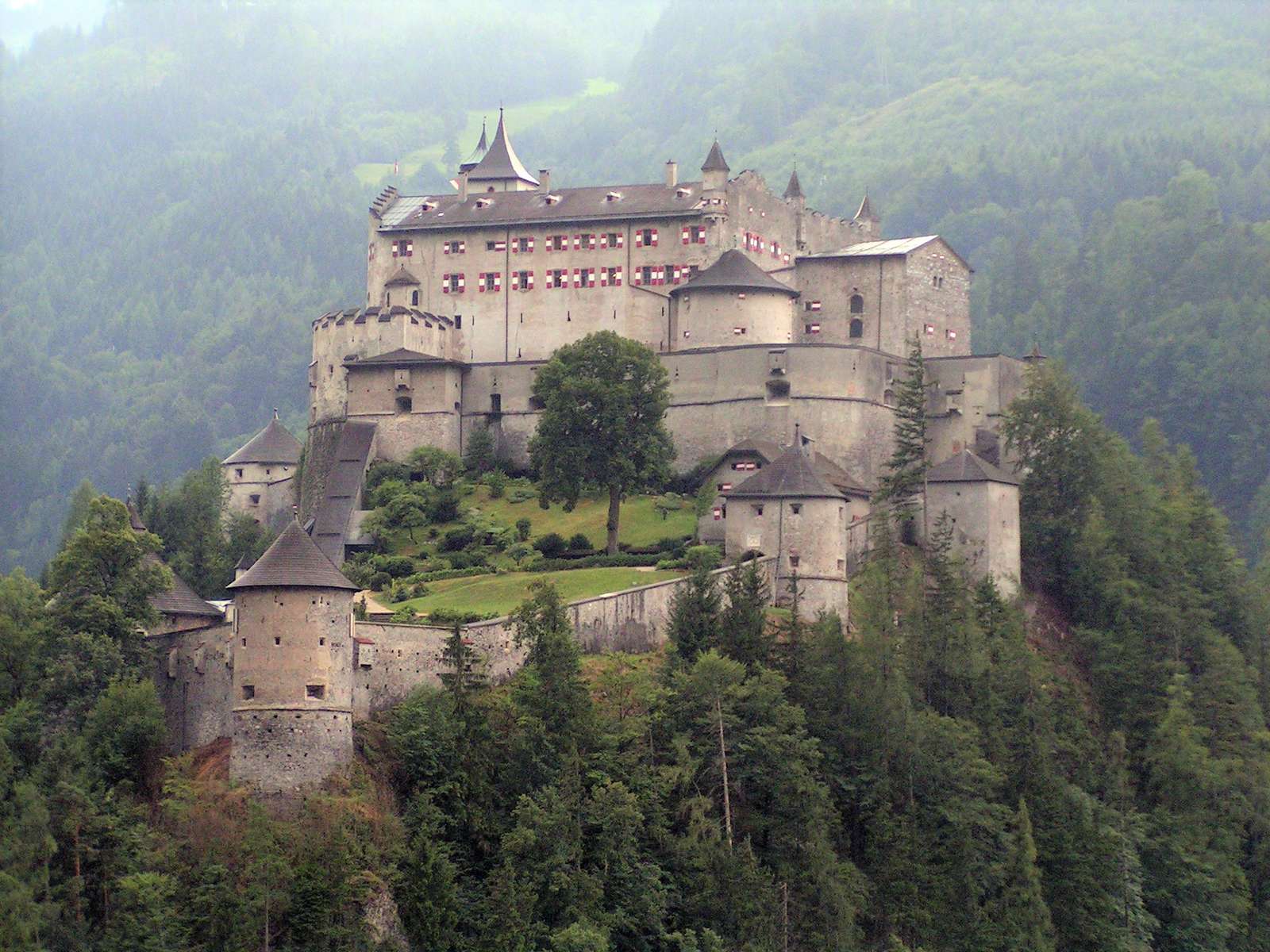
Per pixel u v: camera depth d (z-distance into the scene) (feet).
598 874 468.75
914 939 507.71
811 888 493.36
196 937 424.87
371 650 482.69
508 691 505.25
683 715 516.32
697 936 477.77
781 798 506.48
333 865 433.07
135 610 514.68
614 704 526.16
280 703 455.22
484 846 467.93
